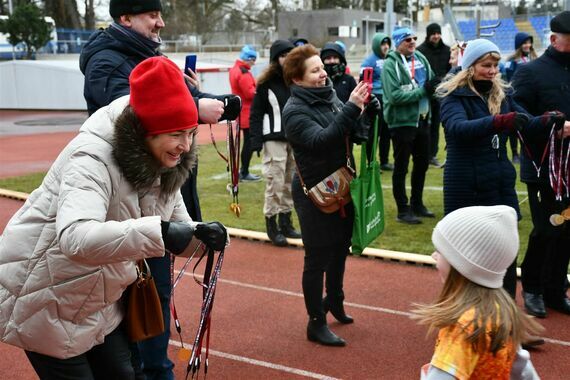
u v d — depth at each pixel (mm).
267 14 52969
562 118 4203
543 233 4746
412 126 7266
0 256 2551
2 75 25547
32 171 12039
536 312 4867
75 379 2646
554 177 4469
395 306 5191
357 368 4160
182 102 2453
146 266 2779
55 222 2459
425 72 7641
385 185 9766
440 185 9656
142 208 2652
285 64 4199
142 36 3660
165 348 3551
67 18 48344
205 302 2711
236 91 10273
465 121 4141
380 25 51906
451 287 2412
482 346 2232
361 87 3861
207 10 49719
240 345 4523
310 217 4223
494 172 4293
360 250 4188
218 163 12281
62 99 24750
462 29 34594
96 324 2615
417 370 4121
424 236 7027
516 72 4824
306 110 4074
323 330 4504
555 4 48562
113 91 3486
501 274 2363
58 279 2482
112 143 2467
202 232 2479
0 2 48156
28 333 2537
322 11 50125
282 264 6324
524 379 2410
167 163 2566
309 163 4102
